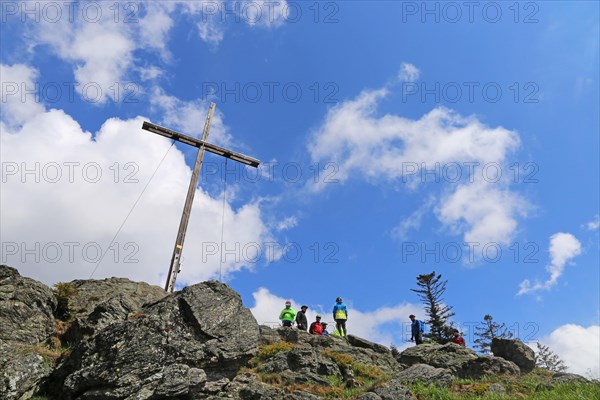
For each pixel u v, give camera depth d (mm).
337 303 27609
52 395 13992
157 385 13742
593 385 16766
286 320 25578
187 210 24406
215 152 26797
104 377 13383
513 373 20906
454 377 19266
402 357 24266
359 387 18094
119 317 17359
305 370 18844
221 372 15781
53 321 17438
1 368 13742
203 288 16953
